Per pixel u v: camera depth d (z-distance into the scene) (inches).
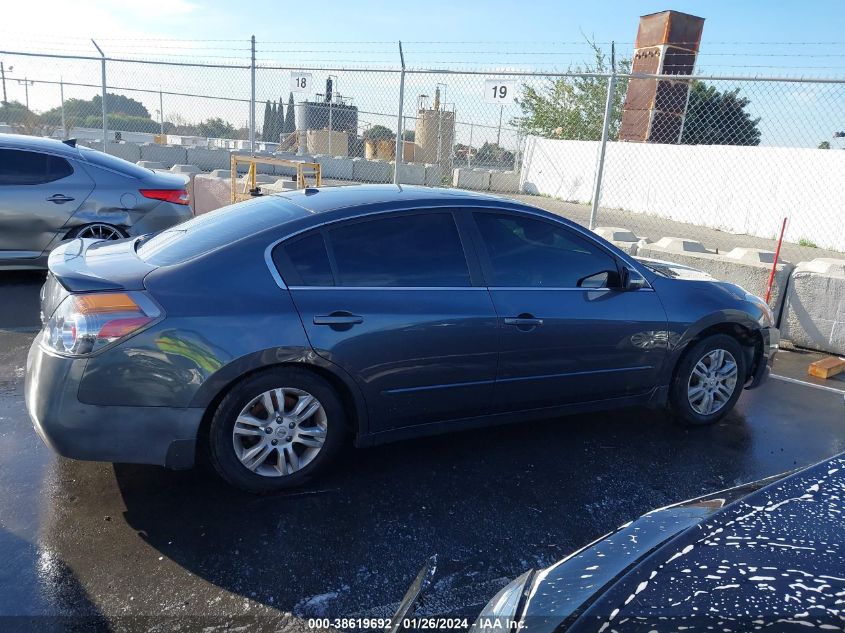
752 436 182.9
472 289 148.3
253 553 117.6
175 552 116.9
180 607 103.8
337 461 153.3
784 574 63.9
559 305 156.3
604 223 606.9
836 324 261.4
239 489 136.6
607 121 325.1
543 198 802.2
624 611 61.2
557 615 64.9
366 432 142.9
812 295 265.0
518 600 71.8
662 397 176.2
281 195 162.2
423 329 140.9
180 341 122.6
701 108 701.9
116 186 287.4
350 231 141.6
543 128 917.2
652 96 737.0
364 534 125.2
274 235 135.8
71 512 127.6
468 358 147.0
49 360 121.6
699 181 666.8
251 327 126.8
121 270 129.6
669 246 311.0
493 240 154.6
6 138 275.1
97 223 283.0
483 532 128.0
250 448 132.7
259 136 908.0
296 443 137.8
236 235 136.9
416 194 154.3
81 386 119.5
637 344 166.9
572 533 129.3
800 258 504.4
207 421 130.1
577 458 162.4
